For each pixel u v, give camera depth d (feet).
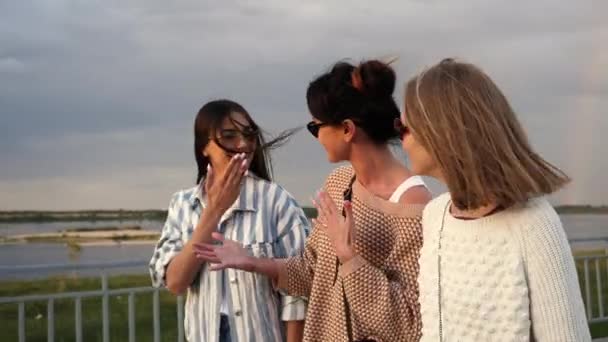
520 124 6.54
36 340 17.99
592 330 25.14
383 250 8.57
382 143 8.86
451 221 6.99
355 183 9.04
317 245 9.17
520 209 6.53
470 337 6.72
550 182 6.38
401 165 8.93
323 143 8.98
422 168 7.14
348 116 8.71
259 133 9.98
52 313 15.71
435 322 6.98
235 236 9.91
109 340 16.56
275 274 9.53
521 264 6.48
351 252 8.22
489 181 6.37
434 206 7.34
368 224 8.61
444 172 6.56
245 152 9.78
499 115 6.42
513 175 6.29
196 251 9.39
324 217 8.48
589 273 25.23
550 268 6.36
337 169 9.44
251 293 9.75
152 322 17.76
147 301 18.29
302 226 10.07
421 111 6.57
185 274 9.77
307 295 9.54
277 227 10.02
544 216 6.45
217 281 9.84
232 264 9.36
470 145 6.36
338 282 8.55
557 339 6.33
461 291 6.76
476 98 6.42
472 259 6.72
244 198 10.02
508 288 6.49
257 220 9.92
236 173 9.61
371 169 8.86
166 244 10.27
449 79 6.53
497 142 6.34
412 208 8.45
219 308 9.80
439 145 6.48
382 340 8.21
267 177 10.27
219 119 9.78
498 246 6.58
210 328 9.79
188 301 10.14
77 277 16.02
